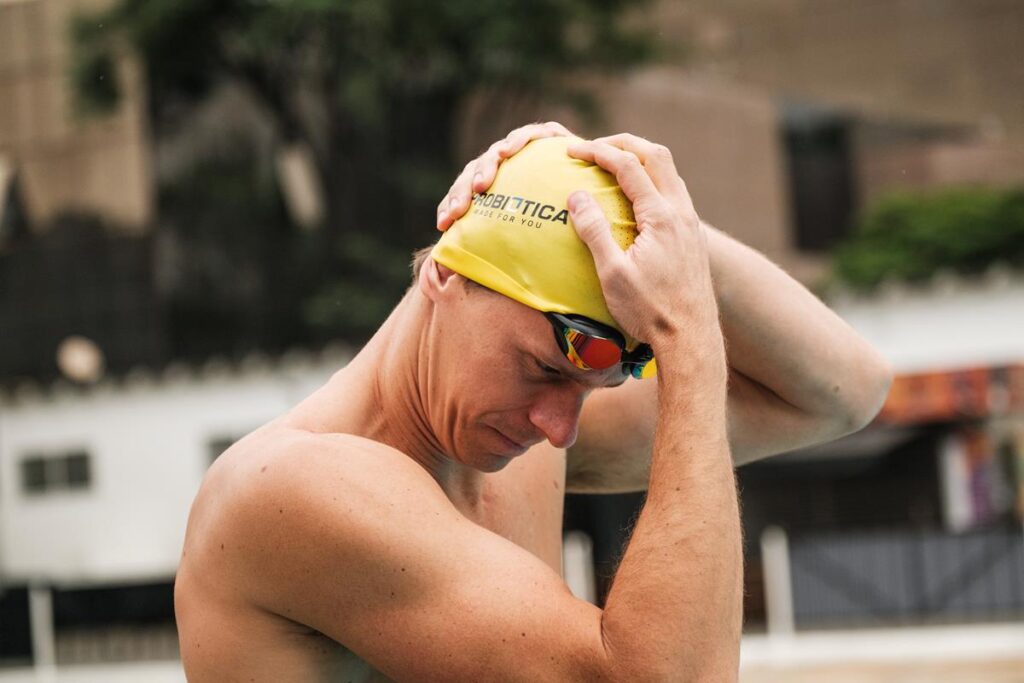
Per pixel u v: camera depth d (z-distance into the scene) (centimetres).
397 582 204
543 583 205
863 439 2228
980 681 1234
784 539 1600
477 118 3138
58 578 2191
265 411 2122
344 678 222
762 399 268
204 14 2638
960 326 1834
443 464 228
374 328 2853
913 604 1562
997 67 2641
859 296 1872
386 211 3008
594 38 2891
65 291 2723
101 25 2533
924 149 3731
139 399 2181
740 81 2836
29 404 2225
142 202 2730
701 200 3466
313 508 206
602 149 209
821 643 1517
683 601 197
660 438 207
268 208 2936
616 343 202
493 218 206
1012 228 3369
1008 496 2155
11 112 2655
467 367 207
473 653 202
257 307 2894
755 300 251
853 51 2700
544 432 206
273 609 214
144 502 2173
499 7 2711
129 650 1623
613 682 197
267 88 2861
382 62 2738
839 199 3812
